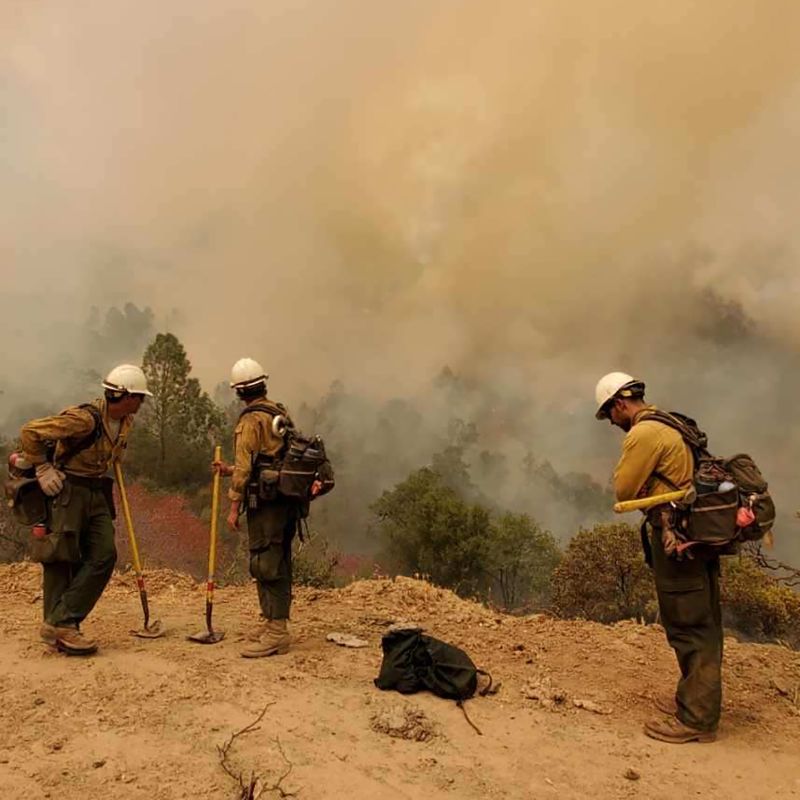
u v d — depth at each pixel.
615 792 3.61
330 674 4.87
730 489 3.99
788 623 28.58
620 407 4.47
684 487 4.10
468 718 4.31
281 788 3.44
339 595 7.14
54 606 4.96
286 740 3.90
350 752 3.82
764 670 5.40
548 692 4.72
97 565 4.94
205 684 4.54
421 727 4.08
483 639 5.88
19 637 5.32
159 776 3.50
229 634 5.63
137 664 4.82
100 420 4.86
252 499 5.05
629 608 30.59
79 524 4.85
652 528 4.21
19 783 3.38
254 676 4.72
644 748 4.08
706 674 4.16
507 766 3.80
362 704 4.40
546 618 6.64
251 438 5.04
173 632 5.63
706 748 4.11
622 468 4.20
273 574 5.13
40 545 4.77
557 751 3.99
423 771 3.70
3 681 4.49
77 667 4.73
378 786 3.53
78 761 3.60
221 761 3.64
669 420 4.25
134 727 3.96
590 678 5.09
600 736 4.20
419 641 4.74
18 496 4.75
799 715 4.64
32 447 4.62
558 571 31.72
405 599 7.04
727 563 28.91
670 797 3.59
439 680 4.61
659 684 5.02
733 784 3.75
